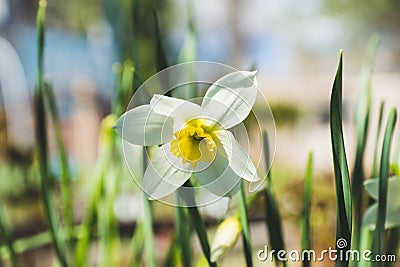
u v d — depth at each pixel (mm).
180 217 537
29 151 2527
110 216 664
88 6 4797
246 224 481
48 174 585
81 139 3814
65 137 3740
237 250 1260
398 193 502
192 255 590
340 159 428
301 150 3980
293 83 4582
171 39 5145
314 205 1471
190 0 592
